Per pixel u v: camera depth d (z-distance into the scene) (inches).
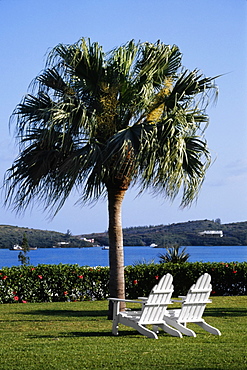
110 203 425.1
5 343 307.1
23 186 417.7
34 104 409.7
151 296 320.8
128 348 285.9
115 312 341.4
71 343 304.7
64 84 415.5
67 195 382.0
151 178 375.9
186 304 333.1
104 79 414.9
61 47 408.2
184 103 416.2
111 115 405.7
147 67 416.2
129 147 371.6
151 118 424.5
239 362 245.3
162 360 251.4
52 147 409.1
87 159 369.4
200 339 317.4
